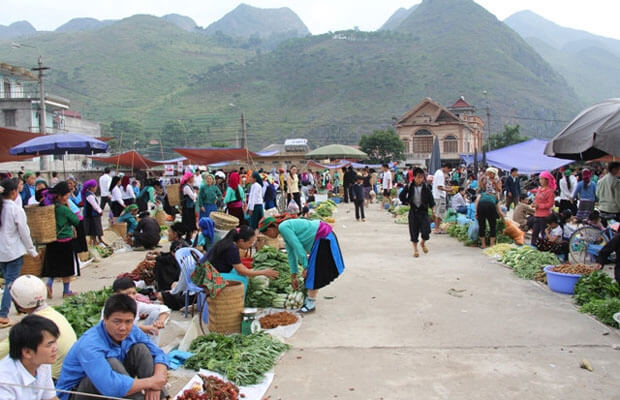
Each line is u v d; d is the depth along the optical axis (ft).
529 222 37.40
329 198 93.09
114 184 45.75
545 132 526.98
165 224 52.37
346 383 15.17
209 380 13.97
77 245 30.27
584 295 22.67
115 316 11.43
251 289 22.49
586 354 17.12
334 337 18.99
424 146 252.21
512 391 14.53
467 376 15.55
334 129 444.96
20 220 21.40
